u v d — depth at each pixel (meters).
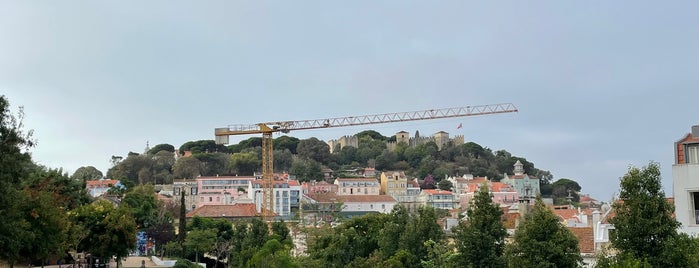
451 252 89.88
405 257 93.50
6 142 75.75
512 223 120.94
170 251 196.38
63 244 112.69
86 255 161.25
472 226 74.62
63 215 111.44
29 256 96.94
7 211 77.44
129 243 141.12
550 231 63.28
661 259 52.84
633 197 54.72
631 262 50.88
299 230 178.62
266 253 118.12
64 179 137.38
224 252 196.00
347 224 123.88
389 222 109.44
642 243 54.09
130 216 146.50
